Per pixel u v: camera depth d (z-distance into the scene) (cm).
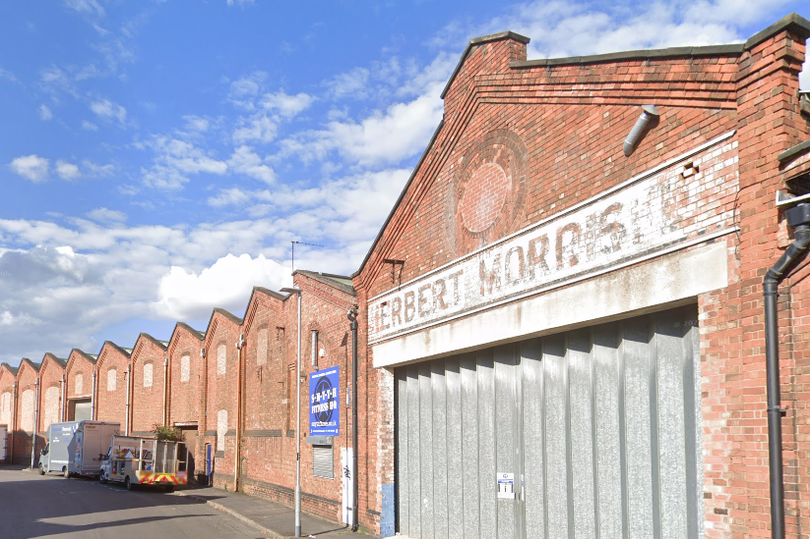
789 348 676
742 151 745
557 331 1079
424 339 1434
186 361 3497
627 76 923
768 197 712
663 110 865
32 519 1989
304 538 1597
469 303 1273
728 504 728
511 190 1173
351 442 1742
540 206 1092
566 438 1064
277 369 2486
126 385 4106
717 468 744
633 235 893
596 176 974
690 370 838
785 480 668
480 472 1285
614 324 978
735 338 738
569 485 1047
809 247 668
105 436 3547
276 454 2434
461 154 1339
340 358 1853
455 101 1359
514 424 1200
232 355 2994
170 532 1747
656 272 853
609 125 958
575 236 1003
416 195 1494
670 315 875
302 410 2127
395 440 1608
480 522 1277
